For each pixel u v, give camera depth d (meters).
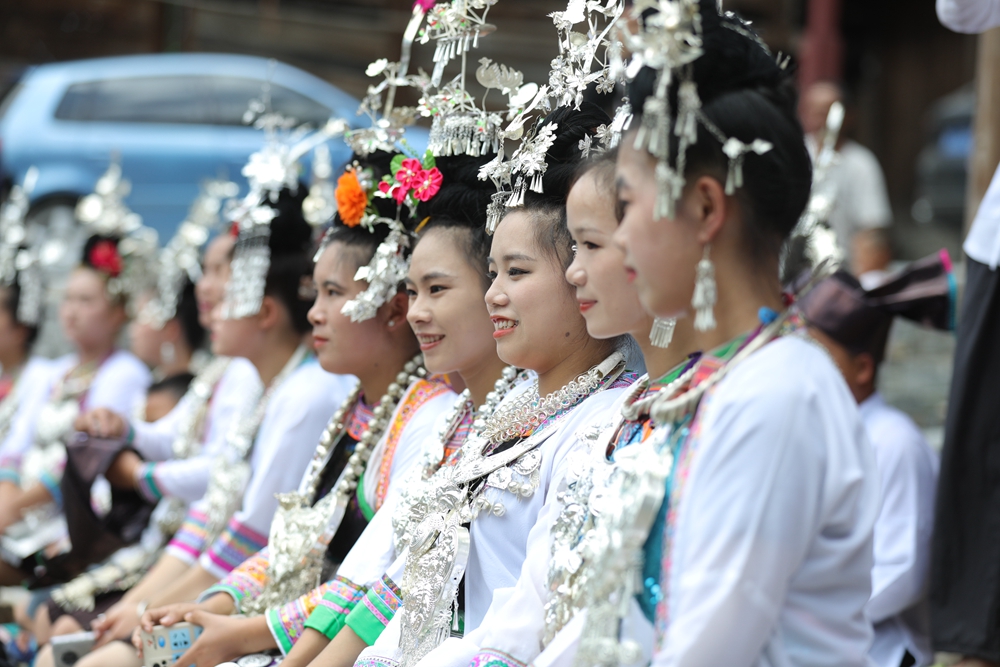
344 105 19.23
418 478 5.42
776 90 3.71
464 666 4.53
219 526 7.42
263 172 7.70
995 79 8.89
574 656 3.94
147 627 6.04
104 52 21.08
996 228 6.52
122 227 11.30
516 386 5.31
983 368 6.53
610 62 4.86
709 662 3.43
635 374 4.97
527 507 4.88
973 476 6.53
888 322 7.54
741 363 3.64
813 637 3.57
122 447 8.55
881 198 15.27
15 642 8.88
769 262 3.74
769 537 3.43
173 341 10.45
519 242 4.91
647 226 3.64
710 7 3.73
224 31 21.42
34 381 11.33
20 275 11.96
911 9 34.22
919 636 7.23
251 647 5.95
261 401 7.61
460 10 5.46
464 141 5.51
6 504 9.65
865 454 3.64
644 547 3.79
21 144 17.92
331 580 6.17
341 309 6.20
